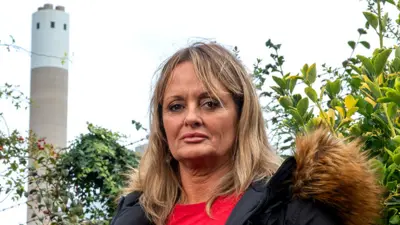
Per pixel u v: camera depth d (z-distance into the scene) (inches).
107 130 239.9
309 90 94.3
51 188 207.3
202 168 80.7
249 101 80.4
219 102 79.1
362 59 93.0
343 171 70.3
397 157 82.5
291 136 106.9
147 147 88.7
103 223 205.9
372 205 72.2
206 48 81.8
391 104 88.3
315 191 70.4
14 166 208.4
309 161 71.8
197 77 79.2
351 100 91.9
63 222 197.3
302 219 70.2
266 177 77.7
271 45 144.7
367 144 92.0
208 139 79.0
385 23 101.7
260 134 81.5
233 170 79.6
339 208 70.7
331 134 79.3
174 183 86.0
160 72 84.1
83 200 233.8
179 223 80.7
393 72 98.1
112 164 237.9
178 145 80.4
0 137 207.6
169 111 81.0
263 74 144.1
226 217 77.2
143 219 85.4
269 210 72.3
